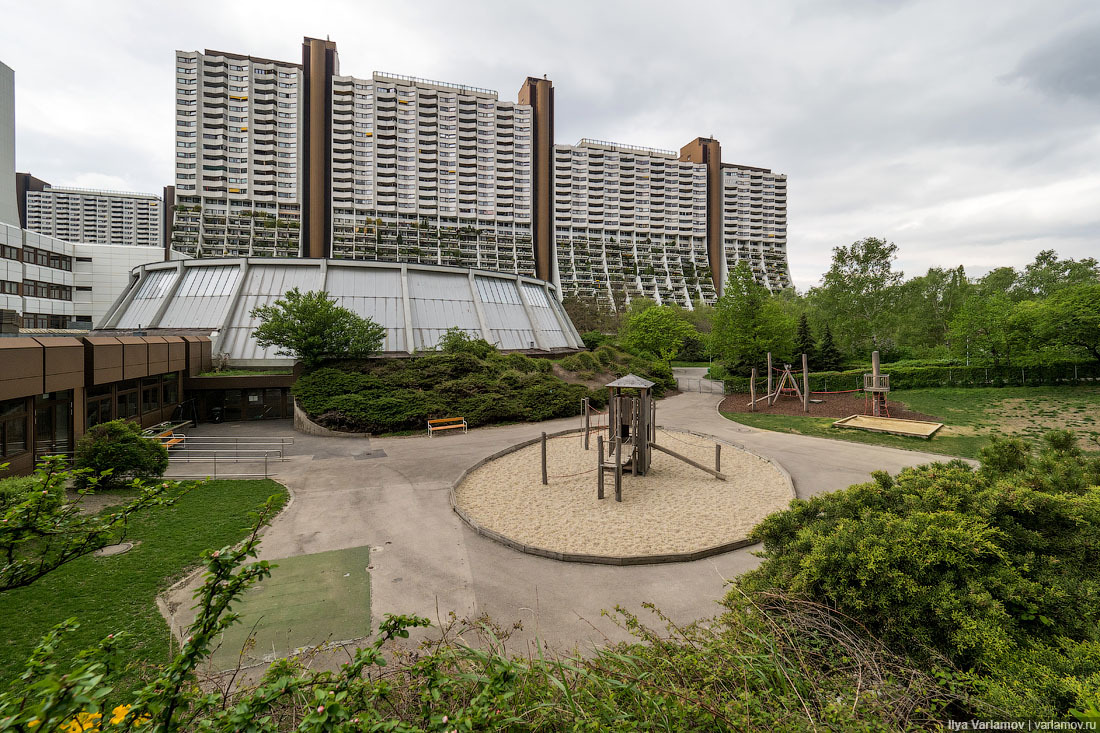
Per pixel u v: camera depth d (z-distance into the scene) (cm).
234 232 10769
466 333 3494
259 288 3525
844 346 4756
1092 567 532
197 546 1120
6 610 844
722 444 2209
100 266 6469
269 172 11044
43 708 216
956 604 459
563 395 2934
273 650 750
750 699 363
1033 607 466
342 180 11431
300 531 1240
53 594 900
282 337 2770
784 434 2389
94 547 405
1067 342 3172
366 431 2431
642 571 1020
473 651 397
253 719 278
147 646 749
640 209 14312
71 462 1516
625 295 12325
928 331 5603
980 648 431
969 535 517
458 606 888
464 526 1274
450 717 326
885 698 389
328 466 1850
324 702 281
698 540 1168
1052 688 361
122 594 905
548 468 1836
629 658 421
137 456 1510
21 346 1527
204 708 300
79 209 17475
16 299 5319
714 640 479
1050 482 724
